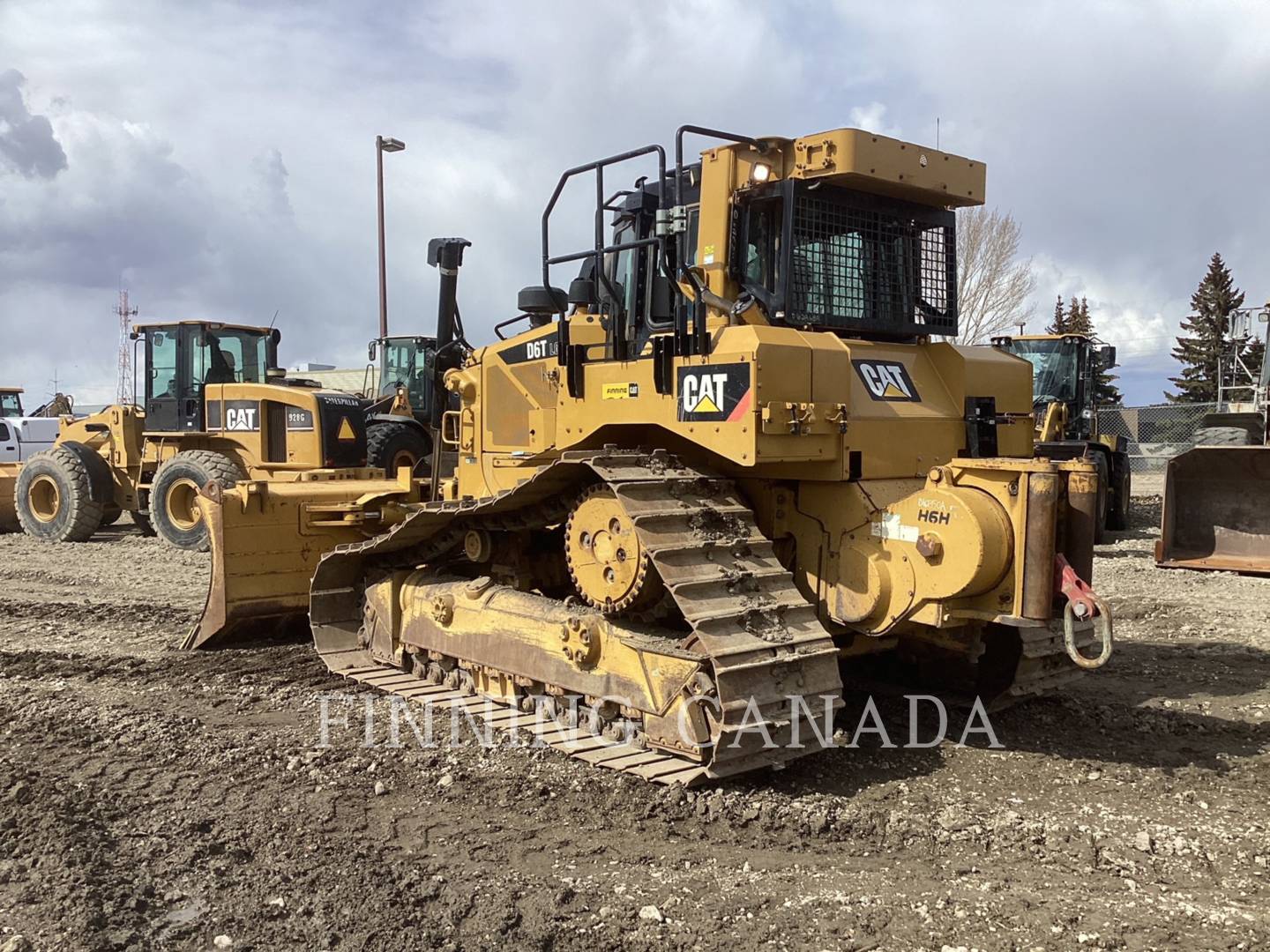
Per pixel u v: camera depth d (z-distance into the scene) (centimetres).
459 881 385
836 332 577
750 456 479
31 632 838
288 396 1376
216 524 764
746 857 411
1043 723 589
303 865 397
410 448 1548
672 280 513
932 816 449
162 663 727
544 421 646
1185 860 409
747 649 456
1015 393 636
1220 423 1551
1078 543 475
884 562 502
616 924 353
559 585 649
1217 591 1016
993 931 349
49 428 2369
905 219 604
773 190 554
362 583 736
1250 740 562
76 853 398
